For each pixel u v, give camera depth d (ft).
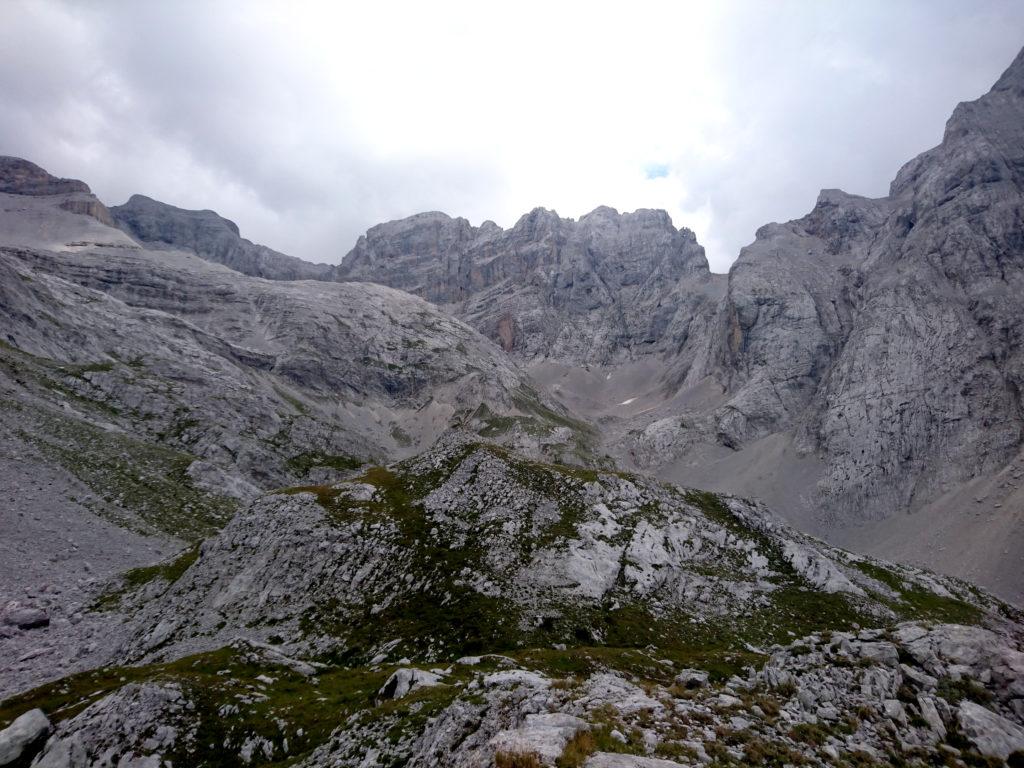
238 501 403.54
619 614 170.71
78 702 112.06
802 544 240.32
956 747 71.15
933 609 223.71
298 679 135.23
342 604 177.58
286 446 654.53
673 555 206.28
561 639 154.51
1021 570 522.47
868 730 73.46
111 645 179.22
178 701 108.88
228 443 558.56
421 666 131.13
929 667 86.58
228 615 180.45
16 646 177.68
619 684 85.66
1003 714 77.25
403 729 87.86
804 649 98.27
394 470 267.39
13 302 569.23
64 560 251.39
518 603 168.96
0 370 440.86
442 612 165.17
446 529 208.23
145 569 240.32
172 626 179.32
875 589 233.35
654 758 55.62
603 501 226.79
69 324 628.28
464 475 243.81
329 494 236.84
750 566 214.48
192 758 97.71
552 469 248.93
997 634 92.58
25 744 96.53
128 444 415.23
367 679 131.03
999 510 609.83
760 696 82.33
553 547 196.13
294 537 206.90
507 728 71.00
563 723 63.87
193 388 648.38
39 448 342.23
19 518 268.21
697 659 141.79
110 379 568.41
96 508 309.22
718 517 245.04
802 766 60.13
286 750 99.86
